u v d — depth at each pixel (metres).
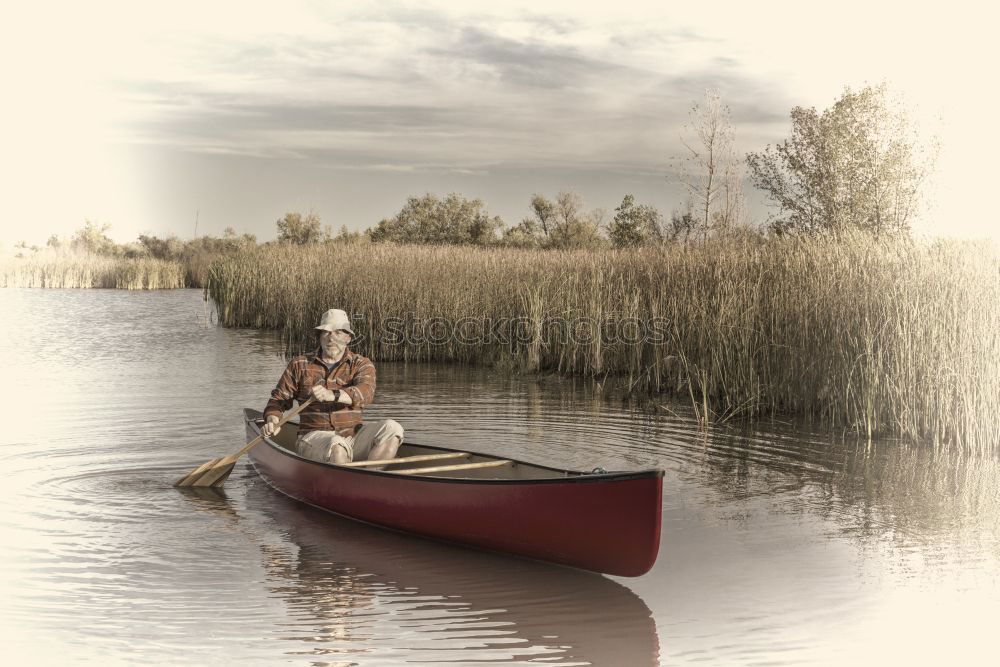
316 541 7.42
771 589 6.38
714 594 6.30
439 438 11.27
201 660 5.13
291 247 33.84
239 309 27.05
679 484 9.19
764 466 10.00
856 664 5.17
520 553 6.96
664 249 18.98
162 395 13.97
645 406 13.84
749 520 8.01
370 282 20.97
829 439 11.52
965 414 10.86
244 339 22.86
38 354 19.19
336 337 8.87
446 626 5.70
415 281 20.62
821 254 14.35
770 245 16.91
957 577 6.60
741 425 12.38
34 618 5.70
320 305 21.53
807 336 13.26
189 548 7.14
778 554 7.12
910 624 5.77
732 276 15.24
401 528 7.59
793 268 14.59
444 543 7.39
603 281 17.84
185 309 32.72
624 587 6.44
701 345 14.48
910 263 12.46
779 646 5.42
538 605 6.09
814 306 13.26
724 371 13.91
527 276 20.27
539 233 57.41
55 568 6.60
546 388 15.60
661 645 5.44
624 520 6.29
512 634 5.61
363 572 6.70
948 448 10.95
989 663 5.17
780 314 13.72
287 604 6.03
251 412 10.88
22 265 47.59
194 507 8.27
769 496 8.79
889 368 11.92
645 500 6.16
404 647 5.36
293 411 8.93
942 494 8.88
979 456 10.60
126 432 11.20
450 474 8.64
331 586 6.39
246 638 5.46
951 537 7.54
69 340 22.06
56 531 7.45
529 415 12.97
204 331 24.88
